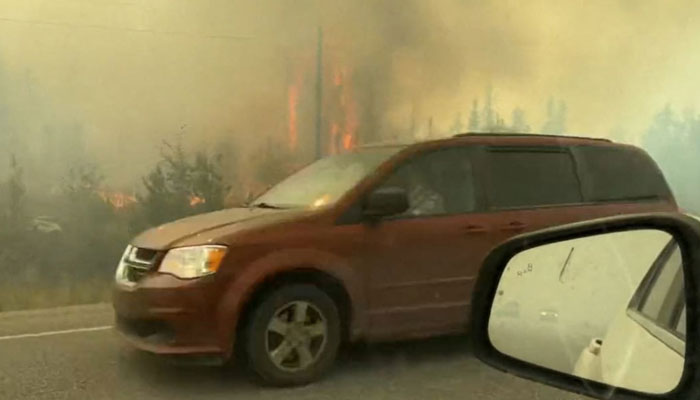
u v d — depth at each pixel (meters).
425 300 5.23
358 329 5.00
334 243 4.90
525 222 5.65
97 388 4.77
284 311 4.77
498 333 2.51
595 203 6.11
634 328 2.22
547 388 4.83
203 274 4.56
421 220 5.28
